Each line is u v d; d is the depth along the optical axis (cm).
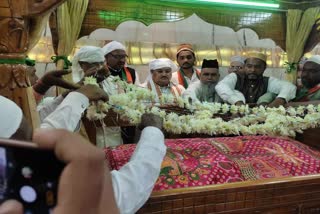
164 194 83
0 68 77
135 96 108
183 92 188
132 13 198
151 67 195
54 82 102
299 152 116
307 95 171
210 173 95
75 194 26
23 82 81
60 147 26
